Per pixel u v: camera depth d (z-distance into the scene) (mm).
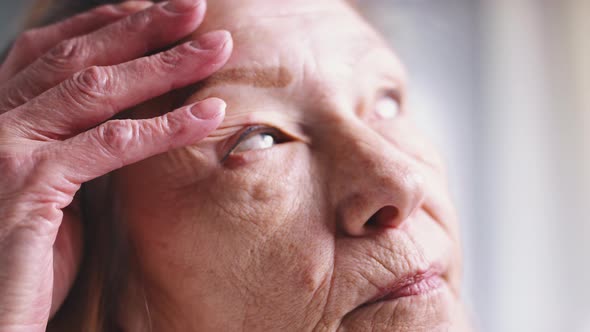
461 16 781
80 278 365
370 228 332
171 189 342
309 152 344
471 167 749
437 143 738
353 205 326
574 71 762
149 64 335
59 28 383
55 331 361
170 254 342
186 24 352
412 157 383
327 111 349
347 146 337
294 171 338
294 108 350
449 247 357
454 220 379
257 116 342
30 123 327
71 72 350
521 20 779
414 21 746
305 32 360
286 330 329
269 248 330
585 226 741
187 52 337
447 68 760
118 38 352
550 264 740
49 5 448
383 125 388
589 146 749
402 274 327
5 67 385
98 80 332
